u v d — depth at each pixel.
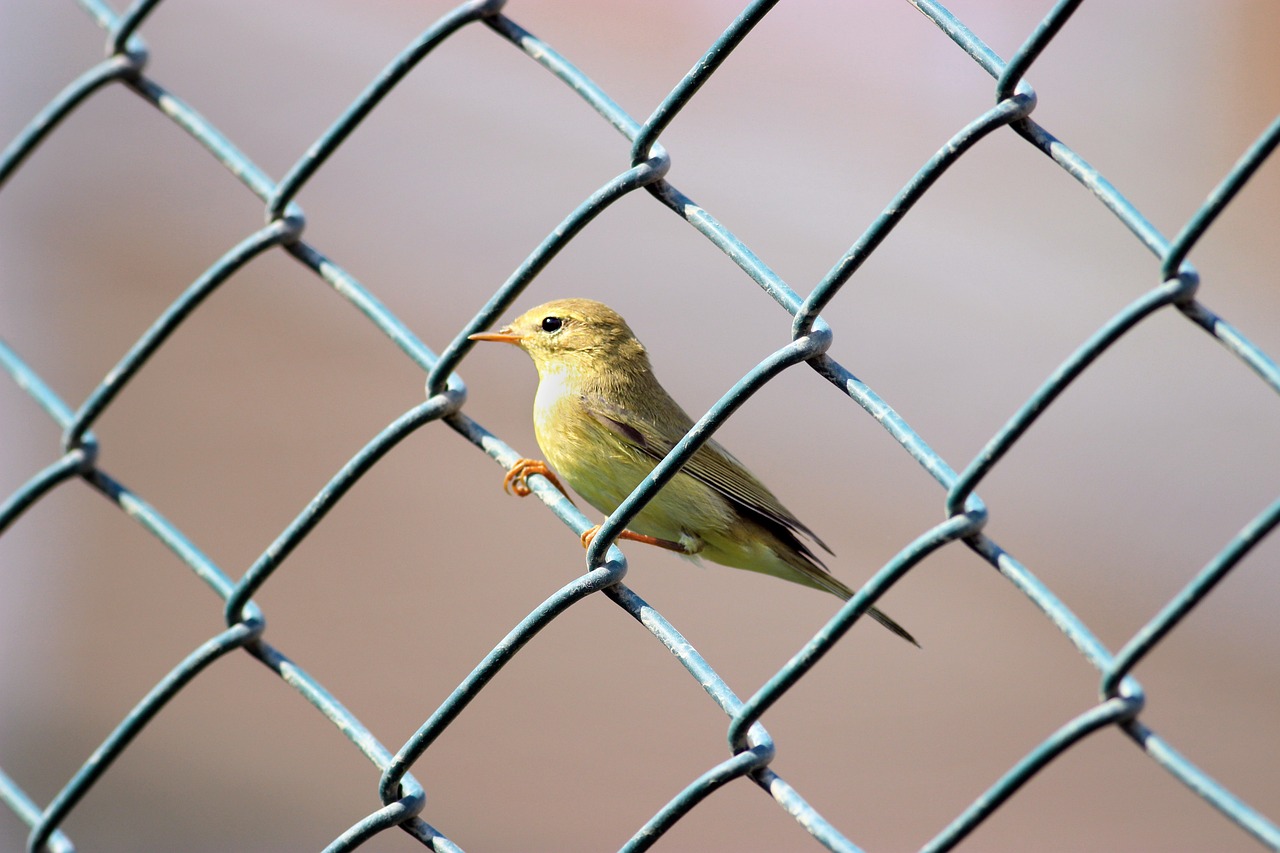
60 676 12.54
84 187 19.34
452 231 18.03
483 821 11.02
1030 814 11.59
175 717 12.27
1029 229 18.16
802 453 15.51
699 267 17.45
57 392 15.55
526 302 16.92
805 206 18.22
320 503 4.36
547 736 12.10
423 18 22.47
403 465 15.36
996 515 15.04
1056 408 16.44
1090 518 14.88
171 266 18.05
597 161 19.45
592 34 21.25
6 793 5.04
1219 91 19.12
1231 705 12.83
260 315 17.28
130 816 11.09
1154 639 2.80
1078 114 19.27
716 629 13.40
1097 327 16.86
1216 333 2.88
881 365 16.14
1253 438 15.70
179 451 15.08
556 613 3.85
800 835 11.16
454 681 12.52
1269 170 18.56
